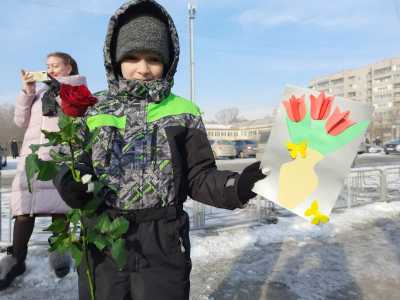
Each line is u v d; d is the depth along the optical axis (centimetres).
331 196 119
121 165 134
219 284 327
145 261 131
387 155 2320
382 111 7644
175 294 133
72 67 301
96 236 124
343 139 121
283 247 430
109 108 143
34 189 282
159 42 144
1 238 416
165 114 143
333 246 436
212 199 136
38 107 290
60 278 326
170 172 136
